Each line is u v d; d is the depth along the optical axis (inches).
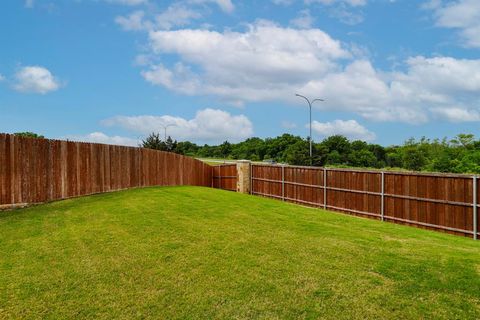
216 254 264.8
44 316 177.2
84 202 454.3
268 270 234.2
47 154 448.8
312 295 199.2
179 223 360.2
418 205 487.5
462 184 434.6
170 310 183.9
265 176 857.5
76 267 237.6
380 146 2549.2
